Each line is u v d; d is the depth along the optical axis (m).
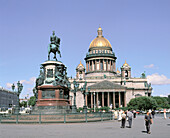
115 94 184.62
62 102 45.38
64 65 48.94
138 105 155.50
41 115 40.88
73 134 25.92
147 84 195.75
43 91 45.53
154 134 26.92
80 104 183.12
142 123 47.44
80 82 195.50
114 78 196.62
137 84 196.62
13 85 49.78
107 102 177.00
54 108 43.81
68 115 41.81
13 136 24.36
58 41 49.81
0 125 36.88
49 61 46.94
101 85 175.38
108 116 53.09
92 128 32.53
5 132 27.80
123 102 187.00
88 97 190.25
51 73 46.22
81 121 41.81
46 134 25.89
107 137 23.69
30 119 40.22
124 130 31.19
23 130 29.83
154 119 64.81
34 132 27.70
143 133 27.86
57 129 30.91
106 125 38.22
